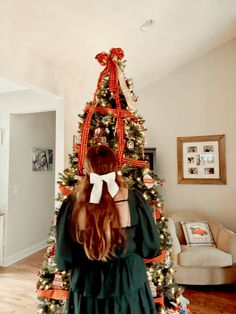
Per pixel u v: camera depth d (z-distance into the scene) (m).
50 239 2.03
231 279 2.90
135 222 1.26
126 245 1.21
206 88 3.87
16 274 3.37
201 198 3.82
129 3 2.16
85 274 1.25
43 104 3.40
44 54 2.41
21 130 4.02
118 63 2.01
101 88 2.02
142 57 3.23
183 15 2.65
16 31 2.03
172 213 3.74
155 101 4.11
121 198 1.26
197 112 3.90
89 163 1.29
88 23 2.22
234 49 3.77
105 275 1.22
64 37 2.29
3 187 3.77
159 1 2.28
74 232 1.20
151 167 3.66
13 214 3.84
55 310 1.85
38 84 2.39
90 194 1.22
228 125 3.74
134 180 1.95
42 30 2.11
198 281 2.90
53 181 4.87
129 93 2.01
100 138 1.93
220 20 3.07
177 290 2.01
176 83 4.02
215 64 3.85
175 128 3.99
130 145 1.94
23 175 4.07
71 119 2.90
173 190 3.96
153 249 1.30
